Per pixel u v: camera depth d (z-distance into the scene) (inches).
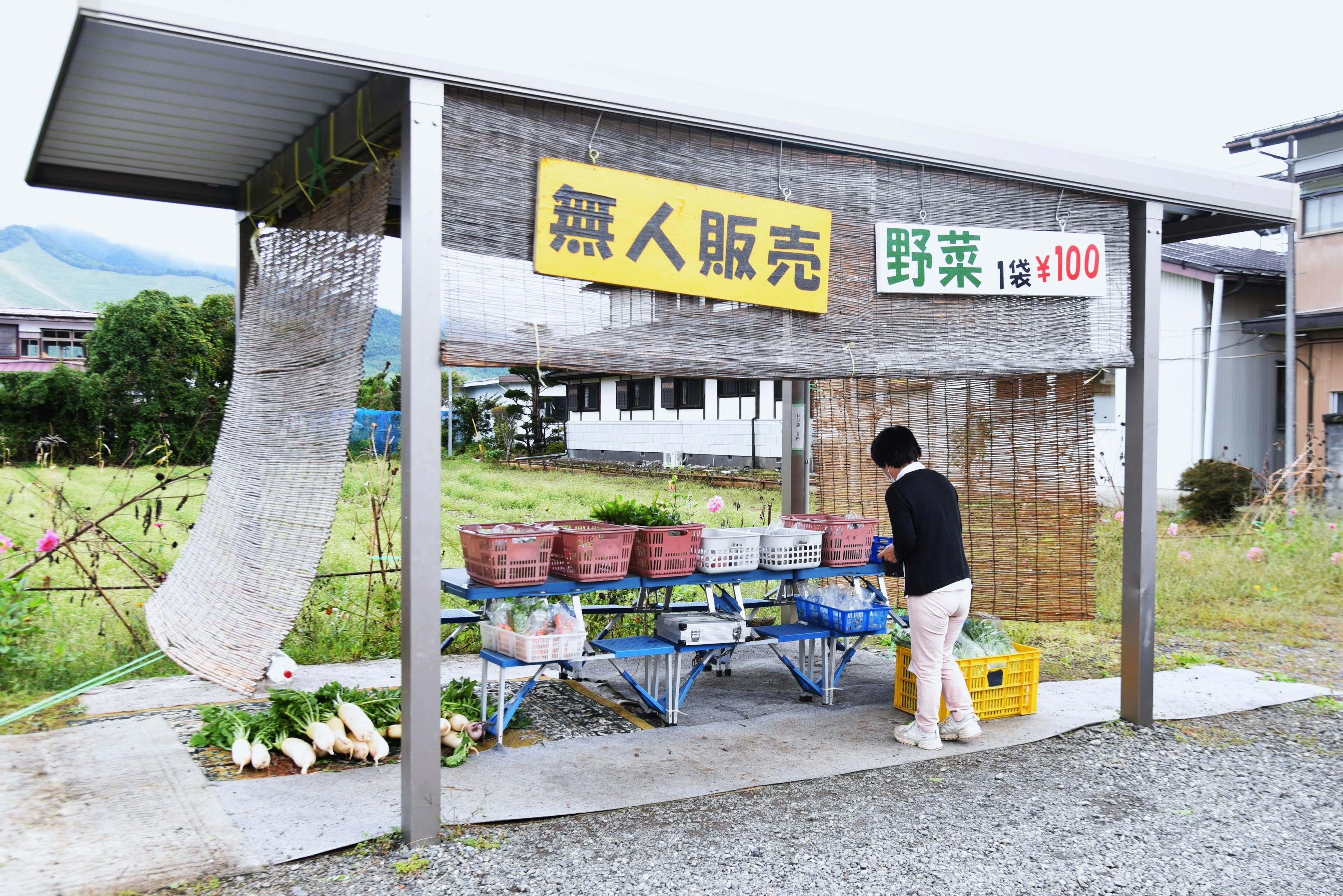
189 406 906.7
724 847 127.5
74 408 838.5
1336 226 554.3
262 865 116.1
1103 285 186.7
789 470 272.8
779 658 217.3
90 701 184.5
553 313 132.5
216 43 105.5
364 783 145.8
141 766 148.4
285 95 138.6
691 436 933.2
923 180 169.8
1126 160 184.9
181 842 121.0
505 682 206.7
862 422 271.3
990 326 177.5
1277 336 596.1
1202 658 253.9
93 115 148.9
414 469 120.8
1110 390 584.1
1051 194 182.5
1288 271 502.9
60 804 131.5
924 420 252.2
